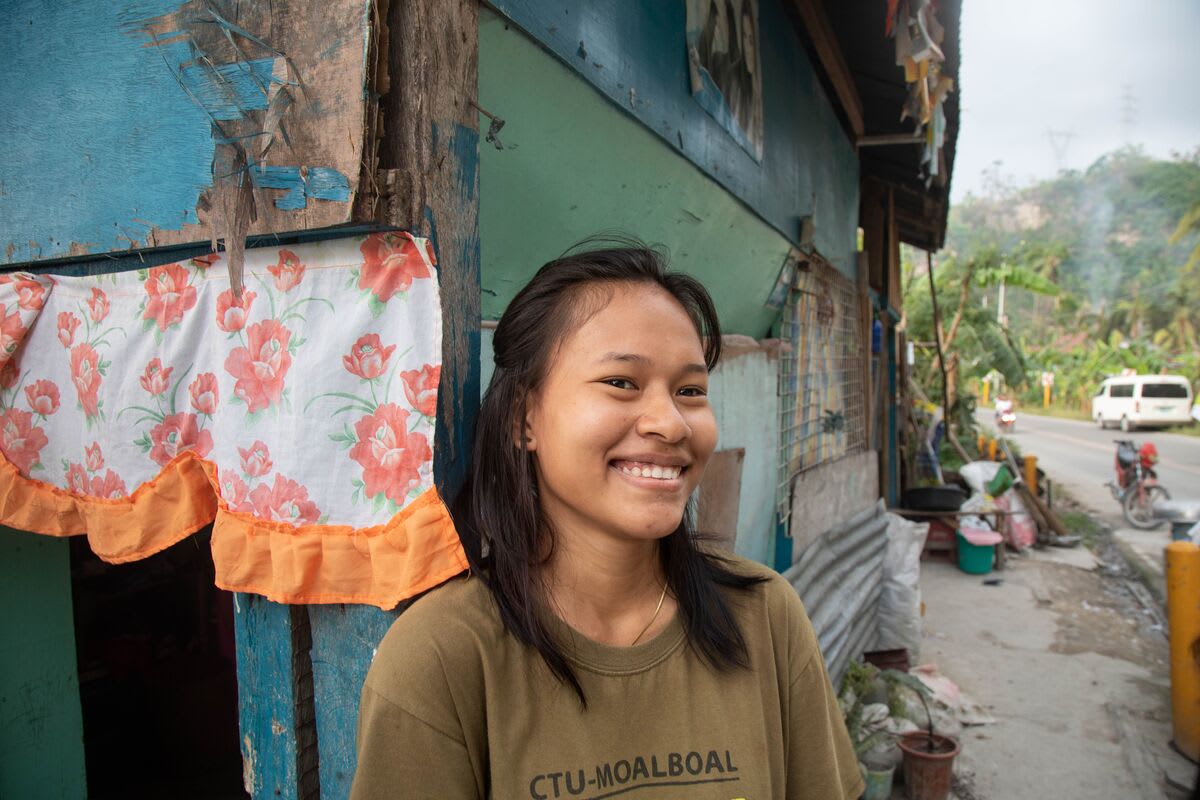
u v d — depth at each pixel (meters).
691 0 2.35
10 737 2.04
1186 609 4.13
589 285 1.06
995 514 8.12
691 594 1.12
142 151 1.31
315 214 1.08
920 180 6.61
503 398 1.11
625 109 1.91
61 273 1.52
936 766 3.54
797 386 4.17
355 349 1.15
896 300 8.78
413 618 1.01
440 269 1.13
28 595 2.06
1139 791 3.78
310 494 1.20
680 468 1.05
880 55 4.66
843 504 5.08
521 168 1.70
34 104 1.44
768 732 1.13
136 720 2.93
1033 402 36.94
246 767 1.38
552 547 1.10
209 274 1.32
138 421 1.41
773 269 3.72
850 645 4.37
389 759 0.94
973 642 5.90
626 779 0.99
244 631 1.36
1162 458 17.38
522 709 0.99
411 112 1.07
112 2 1.32
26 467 1.56
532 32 1.46
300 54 1.08
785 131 3.70
